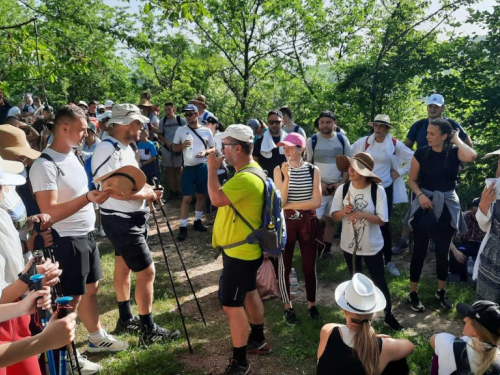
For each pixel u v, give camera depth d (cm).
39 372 239
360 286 249
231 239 361
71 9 1191
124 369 384
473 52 709
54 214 325
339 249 676
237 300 366
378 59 955
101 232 772
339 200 453
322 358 249
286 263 466
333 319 462
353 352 239
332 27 1388
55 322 189
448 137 473
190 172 741
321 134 631
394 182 628
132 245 407
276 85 1505
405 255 653
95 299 406
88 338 424
